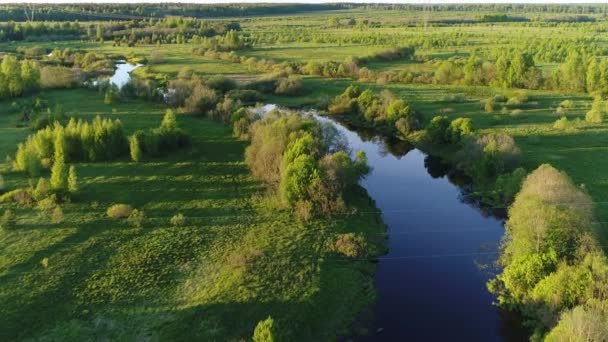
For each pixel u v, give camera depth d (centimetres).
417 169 8800
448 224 6681
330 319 4744
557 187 5588
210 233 6084
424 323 4753
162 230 6109
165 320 4538
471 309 4941
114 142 8450
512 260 5272
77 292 4888
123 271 5244
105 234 5966
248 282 5078
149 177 7719
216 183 7569
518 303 4841
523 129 10219
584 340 3747
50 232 5959
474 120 10944
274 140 7706
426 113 11562
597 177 7700
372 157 9456
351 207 6756
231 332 4425
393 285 5338
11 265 5278
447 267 5659
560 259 4859
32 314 4575
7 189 7112
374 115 11456
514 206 5894
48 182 7212
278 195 7025
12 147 8831
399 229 6538
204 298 4838
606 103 11806
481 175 7844
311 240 5956
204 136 9738
